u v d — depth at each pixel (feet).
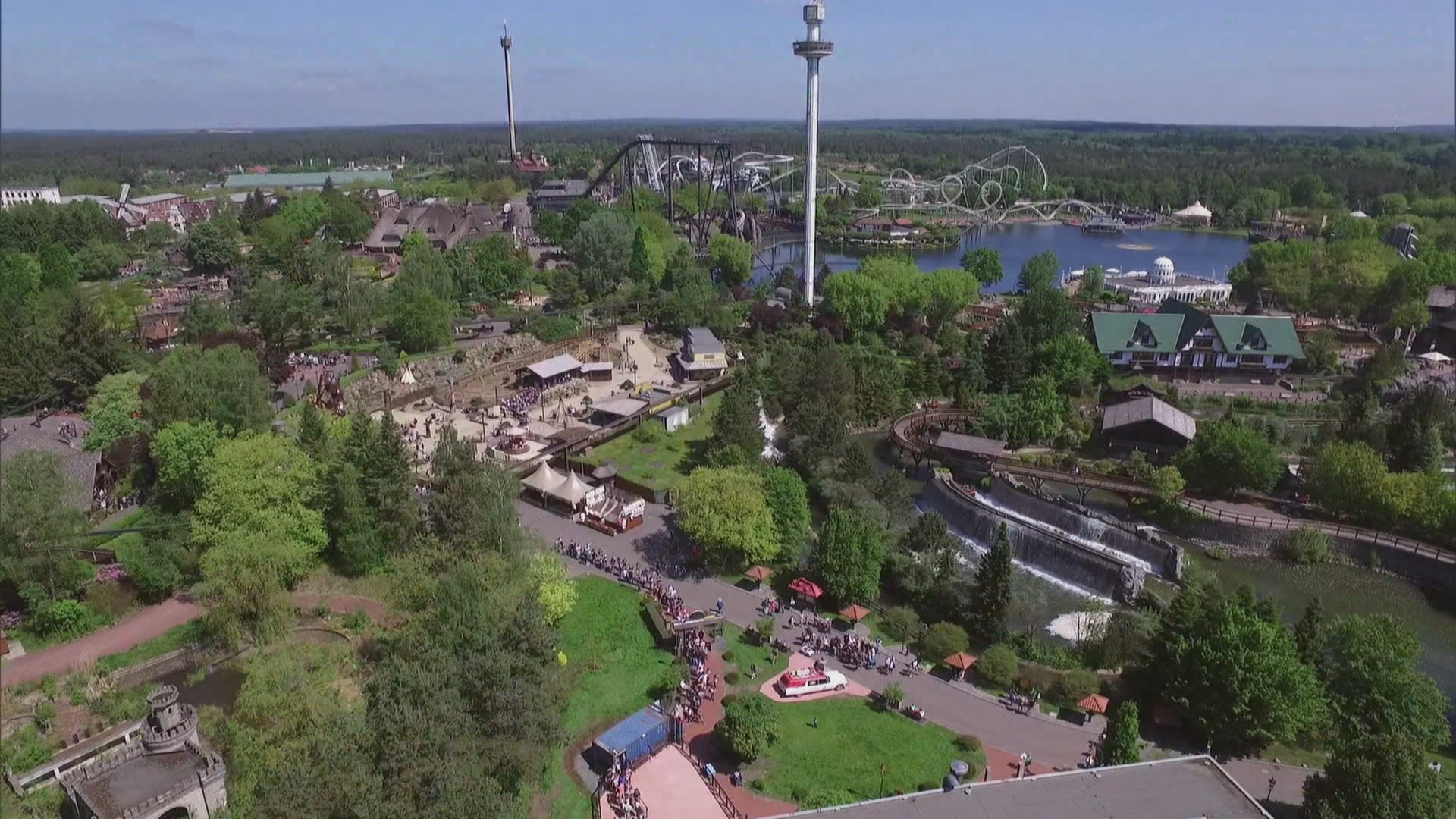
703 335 631.97
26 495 292.40
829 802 220.43
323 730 205.05
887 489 412.36
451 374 570.87
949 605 333.42
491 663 216.95
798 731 261.24
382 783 181.37
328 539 335.67
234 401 384.27
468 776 187.32
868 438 535.60
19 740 242.37
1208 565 394.52
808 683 280.31
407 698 203.10
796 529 365.40
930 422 527.81
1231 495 433.48
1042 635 330.13
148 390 416.26
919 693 285.23
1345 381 593.01
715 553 357.00
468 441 339.57
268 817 178.40
